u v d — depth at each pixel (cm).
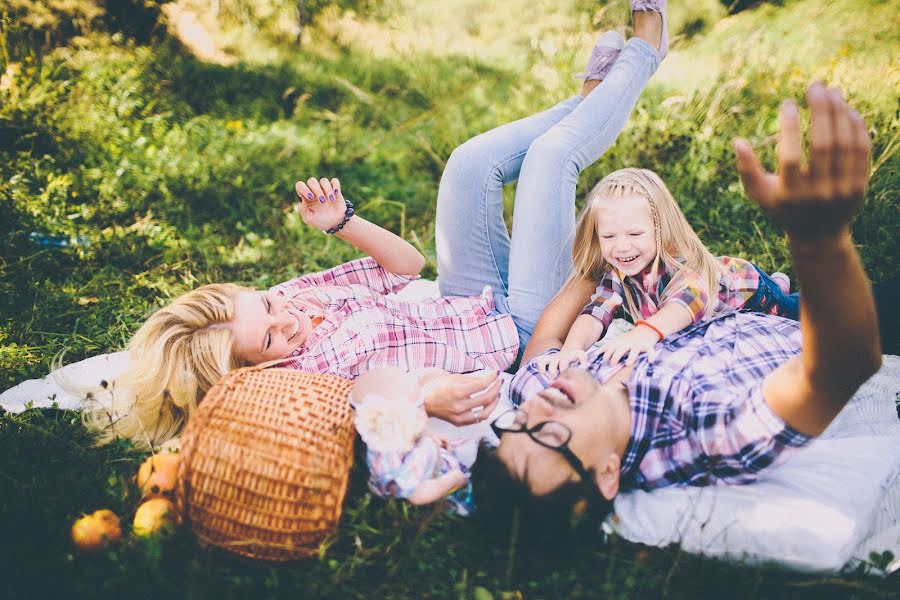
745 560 191
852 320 145
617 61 296
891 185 377
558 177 274
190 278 383
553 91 495
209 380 233
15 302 346
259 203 455
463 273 294
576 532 196
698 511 197
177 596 188
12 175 441
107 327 338
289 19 752
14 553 199
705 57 579
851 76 448
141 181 458
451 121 541
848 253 139
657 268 244
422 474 198
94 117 508
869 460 208
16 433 251
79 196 442
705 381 201
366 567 200
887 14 524
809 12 546
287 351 244
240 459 187
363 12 772
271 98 610
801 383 162
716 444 188
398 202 444
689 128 439
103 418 250
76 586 187
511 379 259
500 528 196
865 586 181
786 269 348
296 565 200
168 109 554
